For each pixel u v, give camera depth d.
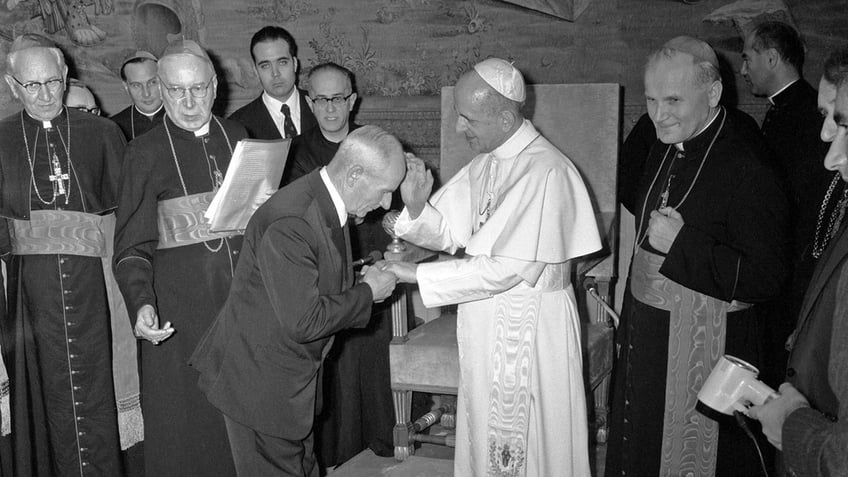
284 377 2.70
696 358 2.88
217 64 5.90
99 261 3.66
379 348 4.13
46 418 3.62
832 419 1.73
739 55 4.84
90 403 3.64
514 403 2.98
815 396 1.86
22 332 3.57
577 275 3.89
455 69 5.43
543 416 2.99
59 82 3.57
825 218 3.42
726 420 2.90
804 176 3.62
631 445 3.02
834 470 1.53
